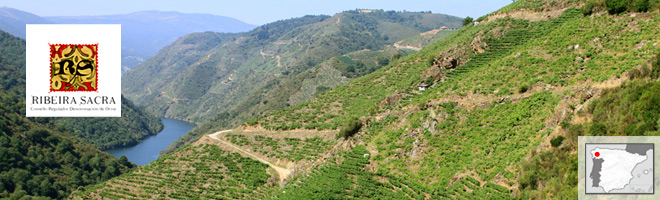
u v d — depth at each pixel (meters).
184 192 115.06
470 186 70.56
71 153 173.25
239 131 144.50
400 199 75.75
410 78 137.38
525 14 146.00
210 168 124.69
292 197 86.88
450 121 91.75
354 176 86.88
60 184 153.88
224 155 130.25
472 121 89.31
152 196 117.31
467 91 103.19
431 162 82.88
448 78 120.94
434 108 98.56
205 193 114.06
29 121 180.88
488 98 96.81
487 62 121.50
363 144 99.12
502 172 69.62
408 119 100.56
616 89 68.25
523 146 73.56
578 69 93.50
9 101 190.75
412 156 87.06
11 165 148.75
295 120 141.12
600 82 82.44
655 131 56.03
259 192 108.44
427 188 74.94
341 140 111.31
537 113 81.00
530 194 60.56
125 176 129.50
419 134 92.62
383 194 78.88
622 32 101.44
